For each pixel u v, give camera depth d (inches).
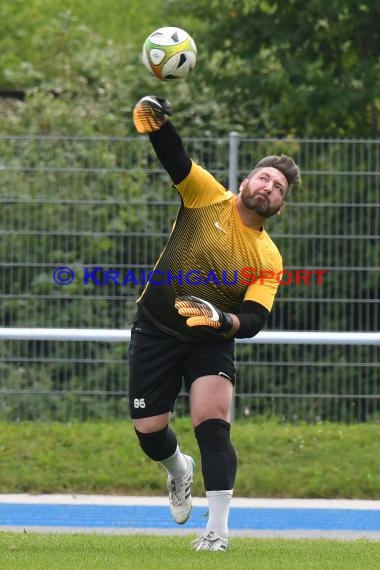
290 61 1609.3
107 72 1881.2
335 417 1272.1
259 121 1702.8
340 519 1025.5
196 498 1114.1
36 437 1216.8
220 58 1761.8
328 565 669.9
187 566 647.1
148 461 1176.8
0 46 2095.2
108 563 661.3
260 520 1013.8
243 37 1664.6
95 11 2271.2
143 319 757.3
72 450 1194.6
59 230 1262.3
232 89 1707.7
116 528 956.0
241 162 1253.1
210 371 736.3
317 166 1259.2
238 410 1272.1
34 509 1051.3
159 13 2102.6
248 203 722.2
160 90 1760.6
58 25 2047.2
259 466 1163.9
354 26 1624.0
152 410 761.0
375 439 1220.5
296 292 1268.5
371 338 1189.7
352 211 1259.2
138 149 1261.1
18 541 771.4
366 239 1259.2
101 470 1160.8
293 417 1269.7
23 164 1261.1
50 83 1873.8
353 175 1257.4
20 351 1267.2
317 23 1641.2
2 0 2251.5
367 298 1263.5
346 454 1188.5
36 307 1267.2
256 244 734.5
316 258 1264.8
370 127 1631.4
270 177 722.8
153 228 1262.3
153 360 751.7
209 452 725.3
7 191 1259.8
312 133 1631.4
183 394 1294.3
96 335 1183.6
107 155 1261.1
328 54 1651.1
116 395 1270.9
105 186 1261.1
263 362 1268.5
